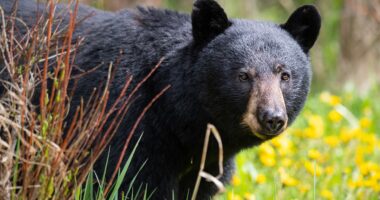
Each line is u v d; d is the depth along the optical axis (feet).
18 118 25.49
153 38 32.07
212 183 34.09
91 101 31.12
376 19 65.87
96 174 30.68
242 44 30.76
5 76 29.96
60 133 25.49
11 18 29.17
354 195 39.17
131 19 32.60
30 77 27.55
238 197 37.58
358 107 57.88
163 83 31.32
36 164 24.97
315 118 48.55
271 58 30.32
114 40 32.07
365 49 68.08
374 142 46.16
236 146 32.24
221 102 30.68
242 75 30.25
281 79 30.40
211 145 31.89
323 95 54.60
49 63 30.53
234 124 30.89
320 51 78.38
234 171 34.99
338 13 78.33
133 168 30.83
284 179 37.99
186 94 31.12
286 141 44.29
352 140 46.26
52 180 25.03
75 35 32.40
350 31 68.64
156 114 31.27
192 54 31.27
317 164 41.70
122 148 30.68
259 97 29.58
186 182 33.86
